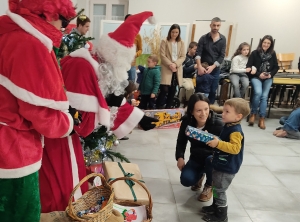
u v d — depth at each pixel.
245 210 2.08
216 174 1.82
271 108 5.40
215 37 4.26
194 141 2.08
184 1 5.60
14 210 1.07
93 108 1.36
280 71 5.53
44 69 0.99
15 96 0.97
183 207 2.06
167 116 3.92
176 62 4.24
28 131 1.06
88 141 1.68
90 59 1.38
